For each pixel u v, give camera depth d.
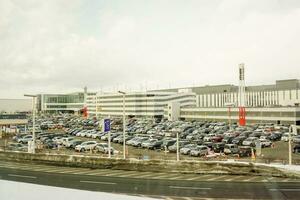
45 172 16.66
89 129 42.19
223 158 23.23
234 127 42.59
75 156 18.92
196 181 13.89
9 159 21.16
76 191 3.61
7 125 36.72
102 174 16.08
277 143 32.28
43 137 32.72
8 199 3.19
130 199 3.46
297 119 42.44
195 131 38.59
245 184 13.03
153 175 15.66
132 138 32.66
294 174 14.54
